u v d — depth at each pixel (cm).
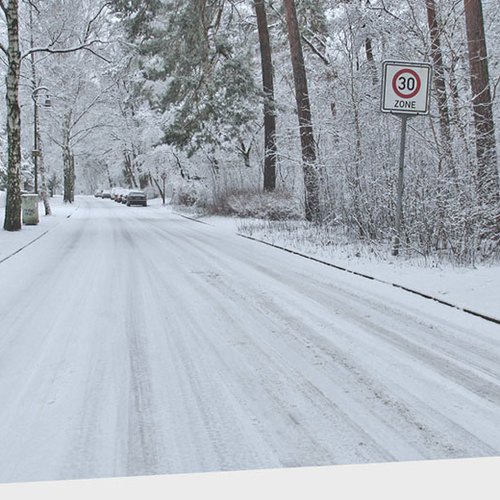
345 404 342
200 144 2312
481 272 770
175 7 2208
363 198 1180
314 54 2262
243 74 2208
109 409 333
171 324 534
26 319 554
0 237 1381
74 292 691
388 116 1190
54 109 3109
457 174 955
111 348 457
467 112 985
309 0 2230
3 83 2419
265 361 424
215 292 691
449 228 896
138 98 2733
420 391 364
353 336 493
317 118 1709
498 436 301
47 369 406
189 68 2242
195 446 287
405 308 602
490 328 518
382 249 1023
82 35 2114
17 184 1579
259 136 2827
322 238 1214
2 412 329
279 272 852
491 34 1256
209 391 362
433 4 1084
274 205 2003
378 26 1501
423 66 860
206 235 1534
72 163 5284
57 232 1636
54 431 304
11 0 1517
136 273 840
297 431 304
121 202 4931
